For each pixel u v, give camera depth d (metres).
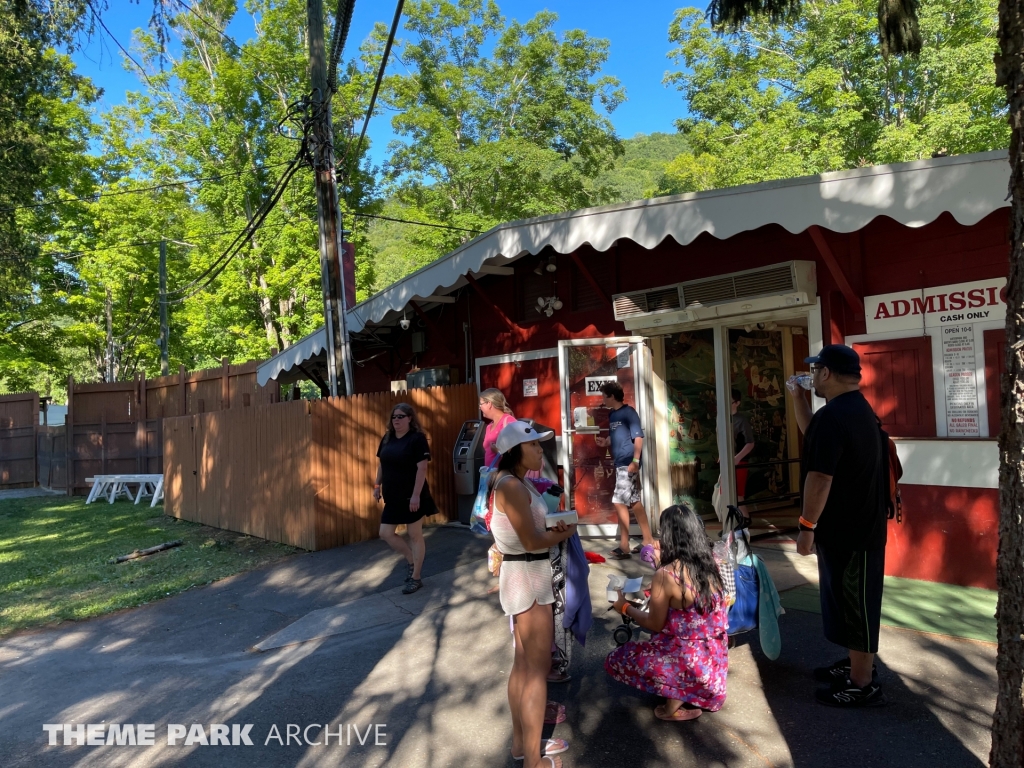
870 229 6.27
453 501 9.70
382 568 7.41
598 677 4.41
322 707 4.40
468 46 29.34
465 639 5.30
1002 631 2.40
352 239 23.78
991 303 5.55
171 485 12.70
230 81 24.34
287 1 24.83
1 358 24.62
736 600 4.20
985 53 17.73
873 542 3.70
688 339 8.80
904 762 3.27
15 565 9.40
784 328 9.91
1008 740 2.36
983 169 4.76
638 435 6.96
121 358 29.97
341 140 22.33
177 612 6.84
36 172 17.70
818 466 3.68
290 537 8.89
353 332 11.46
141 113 25.47
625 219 6.71
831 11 20.12
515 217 26.86
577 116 28.78
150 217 25.33
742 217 5.91
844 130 20.34
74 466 18.11
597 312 8.76
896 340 6.10
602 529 7.95
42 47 10.29
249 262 25.23
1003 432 2.40
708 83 23.36
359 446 8.88
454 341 11.27
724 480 7.72
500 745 3.75
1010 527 2.37
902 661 4.31
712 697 3.72
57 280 26.44
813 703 3.88
